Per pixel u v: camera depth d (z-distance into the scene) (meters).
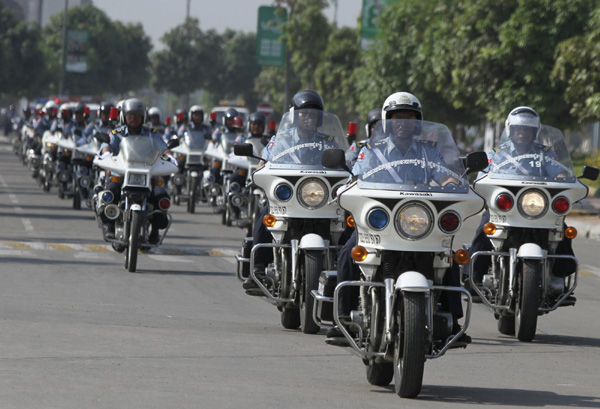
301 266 26.91
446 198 19.00
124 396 18.59
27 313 27.92
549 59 77.81
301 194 26.97
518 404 19.39
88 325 26.44
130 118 38.88
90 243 46.50
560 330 29.62
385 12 109.50
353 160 27.62
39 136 90.88
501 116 79.38
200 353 23.38
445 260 19.28
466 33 82.44
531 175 27.56
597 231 62.47
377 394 19.80
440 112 105.75
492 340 27.44
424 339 18.56
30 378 19.81
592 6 76.12
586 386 21.55
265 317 29.73
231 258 43.28
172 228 55.38
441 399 19.56
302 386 20.25
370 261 19.47
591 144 137.38
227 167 59.50
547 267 27.56
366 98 111.81
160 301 31.55
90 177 63.22
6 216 58.56
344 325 20.44
